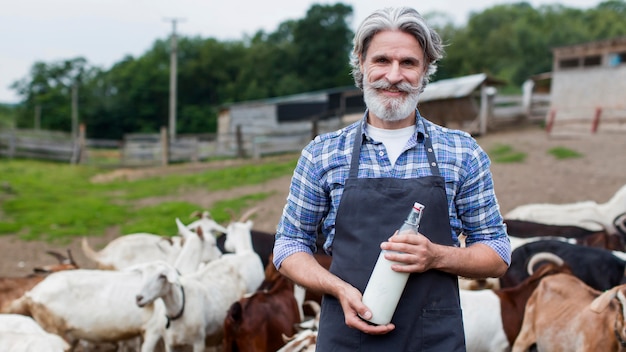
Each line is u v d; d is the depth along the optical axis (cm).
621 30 5272
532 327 480
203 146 2416
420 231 201
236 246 704
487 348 495
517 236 781
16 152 2322
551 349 456
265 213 1225
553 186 1286
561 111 2283
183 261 643
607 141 1808
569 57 2283
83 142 2366
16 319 457
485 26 5922
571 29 5306
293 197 223
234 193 1473
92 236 1104
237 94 5828
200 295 550
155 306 551
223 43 6288
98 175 2030
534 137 2011
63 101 6000
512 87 4859
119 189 1683
